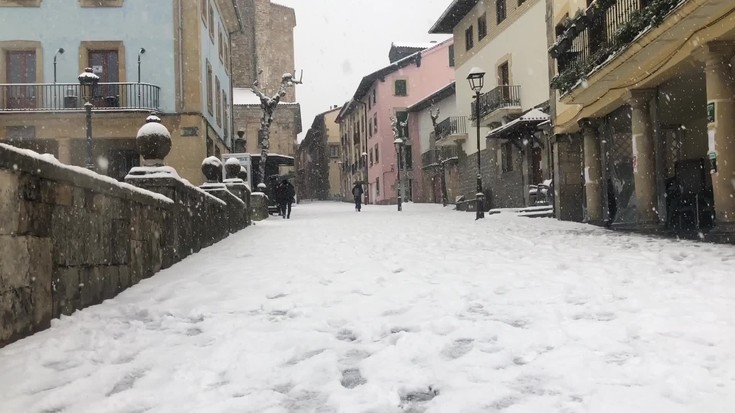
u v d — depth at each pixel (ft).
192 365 11.45
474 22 96.07
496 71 87.66
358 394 9.46
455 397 9.18
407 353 11.74
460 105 104.27
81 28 75.87
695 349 11.15
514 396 9.27
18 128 73.51
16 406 9.42
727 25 30.58
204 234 33.63
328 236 40.91
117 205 20.03
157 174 26.58
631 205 47.75
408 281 20.72
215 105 92.63
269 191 106.11
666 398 8.83
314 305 17.26
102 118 73.87
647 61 38.27
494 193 91.35
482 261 25.81
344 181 224.33
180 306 17.65
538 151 78.13
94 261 17.95
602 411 8.31
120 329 14.80
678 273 20.71
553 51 52.29
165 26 76.69
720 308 14.49
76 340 13.32
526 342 12.32
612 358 11.08
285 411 8.98
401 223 55.93
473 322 14.17
